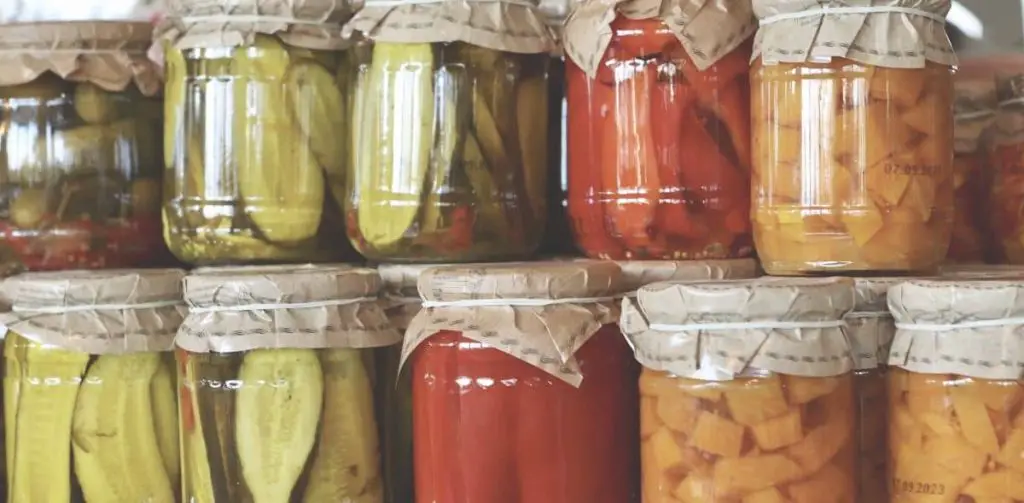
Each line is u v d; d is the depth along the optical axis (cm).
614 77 95
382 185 97
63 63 106
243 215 101
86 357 94
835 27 83
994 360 70
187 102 103
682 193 93
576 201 100
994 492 71
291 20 101
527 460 81
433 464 83
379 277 91
